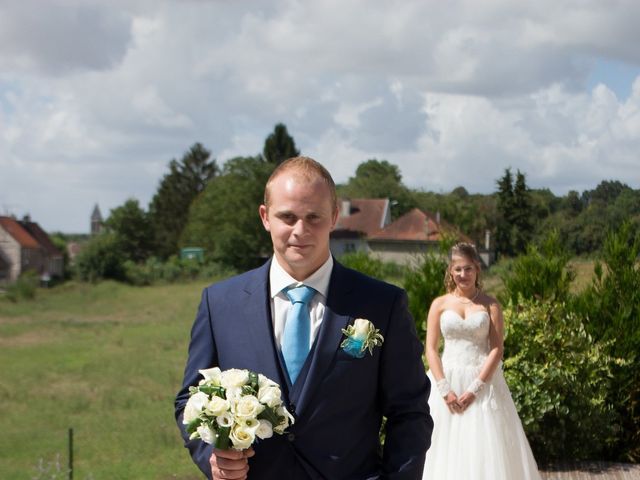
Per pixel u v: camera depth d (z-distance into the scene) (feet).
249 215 261.24
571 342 26.78
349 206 303.27
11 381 74.69
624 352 28.02
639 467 26.00
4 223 274.57
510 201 67.41
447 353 22.03
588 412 26.20
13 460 41.29
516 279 30.01
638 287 28.25
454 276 22.22
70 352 97.81
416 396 10.14
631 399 28.02
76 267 235.81
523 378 26.16
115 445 44.65
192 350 10.44
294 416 9.58
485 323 21.68
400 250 210.59
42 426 51.88
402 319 10.21
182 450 42.96
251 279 10.37
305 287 10.07
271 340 9.88
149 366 84.43
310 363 9.73
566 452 26.61
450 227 32.19
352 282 10.27
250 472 9.65
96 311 159.12
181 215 370.94
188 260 263.70
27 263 275.80
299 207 9.67
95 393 67.46
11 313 153.79
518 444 21.42
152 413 57.11
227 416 9.07
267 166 272.10
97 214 501.97
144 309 163.53
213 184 276.41
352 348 9.70
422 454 9.91
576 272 30.01
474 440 21.02
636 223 29.99
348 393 9.71
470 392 21.21
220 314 10.26
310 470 9.52
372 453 9.98
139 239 353.72
